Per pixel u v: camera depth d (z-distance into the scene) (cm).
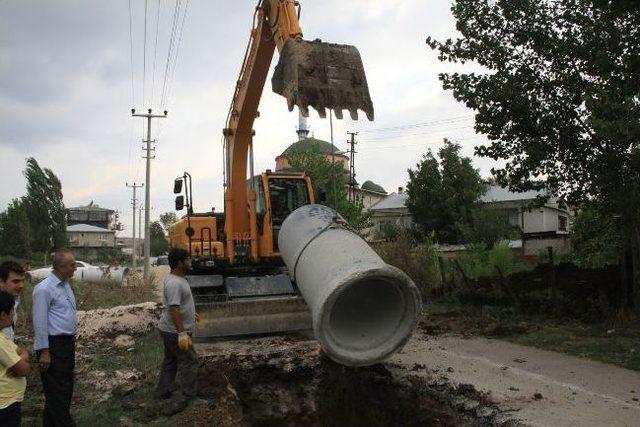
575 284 1135
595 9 1015
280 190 1118
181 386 665
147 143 3803
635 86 922
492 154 1148
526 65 1107
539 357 834
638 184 971
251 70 990
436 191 3684
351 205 2825
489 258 1873
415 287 619
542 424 550
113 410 643
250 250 1102
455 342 972
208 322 940
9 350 430
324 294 597
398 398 722
